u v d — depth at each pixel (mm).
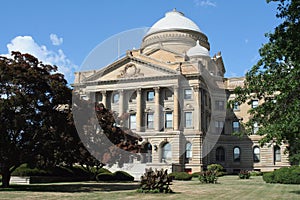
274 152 82125
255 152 84188
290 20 21766
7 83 31141
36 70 32906
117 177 48125
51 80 33188
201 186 36906
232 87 83188
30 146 31734
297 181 40875
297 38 21547
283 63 26219
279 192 29734
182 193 27984
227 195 26703
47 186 36406
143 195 26062
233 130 86375
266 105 27000
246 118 85062
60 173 47125
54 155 33000
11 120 30453
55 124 32625
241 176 54938
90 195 26203
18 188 33156
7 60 32562
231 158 85250
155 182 28078
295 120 23156
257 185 38906
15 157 31562
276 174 42906
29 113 31266
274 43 25891
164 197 24609
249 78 28172
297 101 23469
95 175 49406
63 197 24781
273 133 24641
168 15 87438
